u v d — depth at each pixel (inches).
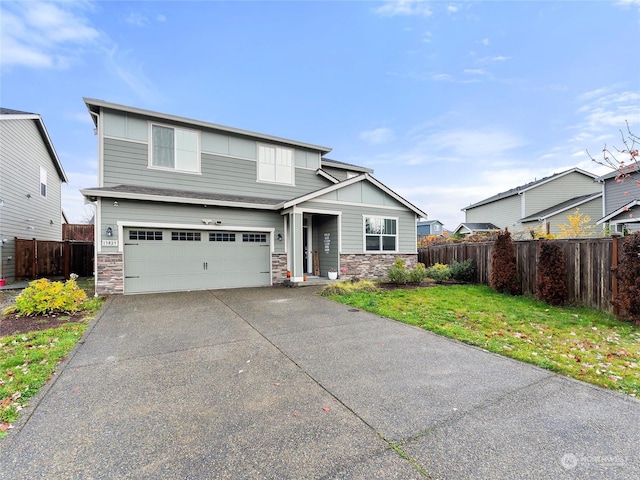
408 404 116.2
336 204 455.8
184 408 113.7
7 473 81.6
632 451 89.6
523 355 162.6
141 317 247.6
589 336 195.0
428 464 84.4
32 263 502.0
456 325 219.6
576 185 937.5
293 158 522.0
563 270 281.6
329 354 168.2
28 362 153.6
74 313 257.3
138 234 364.2
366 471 81.9
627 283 227.8
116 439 95.7
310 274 507.5
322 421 105.1
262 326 222.8
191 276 389.7
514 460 86.0
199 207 393.7
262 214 434.3
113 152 395.2
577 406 114.1
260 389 128.4
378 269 492.1
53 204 671.1
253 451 90.1
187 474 81.3
